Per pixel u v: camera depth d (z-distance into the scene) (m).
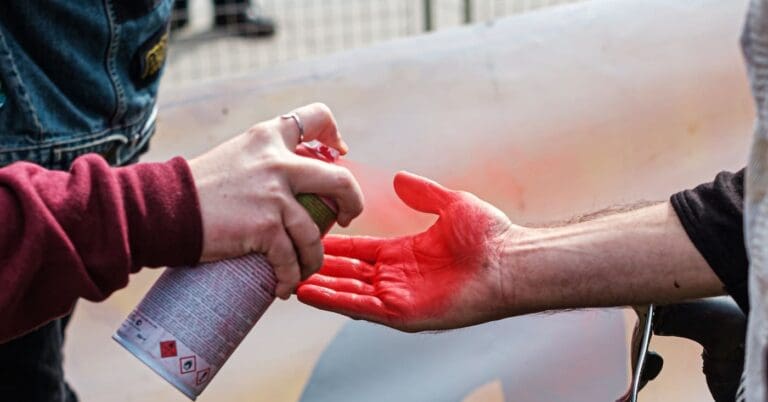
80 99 2.42
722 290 2.19
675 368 3.36
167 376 2.07
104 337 3.73
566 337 3.45
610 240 2.28
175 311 2.06
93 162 1.95
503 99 4.06
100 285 1.93
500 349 3.54
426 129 4.00
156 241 1.94
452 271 2.40
